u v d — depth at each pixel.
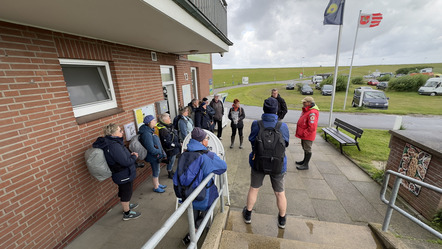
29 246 2.17
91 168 2.52
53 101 2.40
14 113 2.01
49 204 2.36
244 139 6.77
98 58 3.06
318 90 28.00
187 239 2.45
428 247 2.34
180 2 2.19
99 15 1.89
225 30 5.23
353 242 2.37
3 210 1.94
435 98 19.00
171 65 5.80
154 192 3.75
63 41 2.52
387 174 2.35
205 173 1.97
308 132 4.22
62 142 2.51
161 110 4.80
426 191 2.95
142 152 3.28
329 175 4.29
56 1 1.48
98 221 3.00
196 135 2.08
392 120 10.27
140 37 3.09
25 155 2.11
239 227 2.58
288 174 4.34
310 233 2.50
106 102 3.39
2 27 1.90
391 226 2.79
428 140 3.12
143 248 0.91
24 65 2.10
